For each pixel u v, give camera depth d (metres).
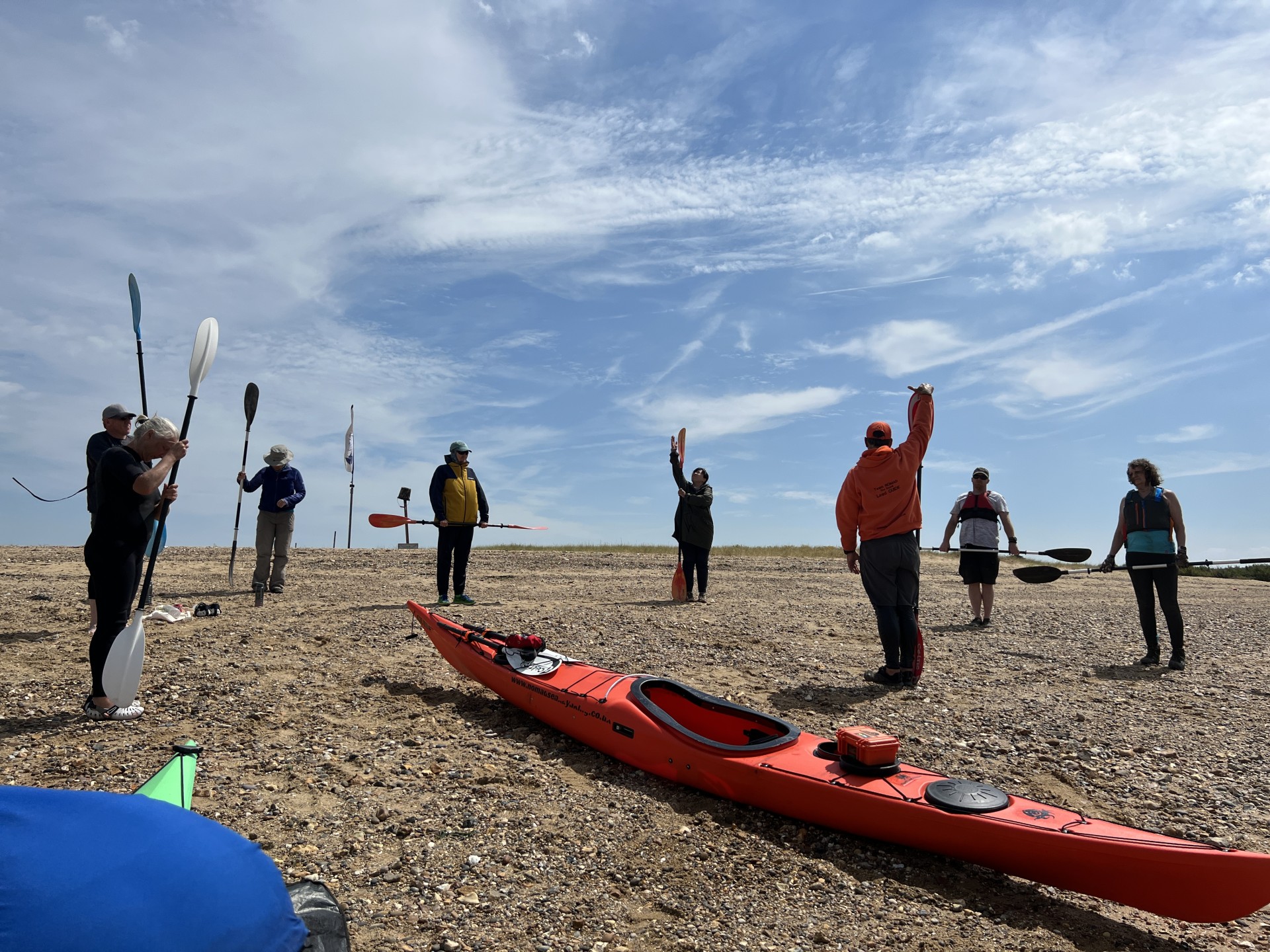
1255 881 3.26
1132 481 8.91
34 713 5.83
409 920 3.45
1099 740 6.11
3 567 13.59
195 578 12.79
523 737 5.84
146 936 1.97
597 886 3.85
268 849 4.00
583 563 17.91
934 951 3.40
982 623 11.02
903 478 7.33
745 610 11.66
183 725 5.69
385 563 16.61
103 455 5.62
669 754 4.98
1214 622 12.12
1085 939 3.54
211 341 6.31
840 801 4.24
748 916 3.63
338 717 6.09
